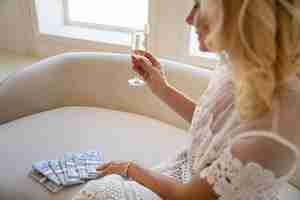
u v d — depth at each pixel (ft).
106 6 6.85
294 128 2.09
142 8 6.61
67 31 6.90
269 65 1.92
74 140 4.58
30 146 4.43
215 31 1.97
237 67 2.00
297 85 2.14
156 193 2.74
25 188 3.76
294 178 3.81
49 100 5.49
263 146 2.07
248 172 2.11
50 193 3.69
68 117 5.15
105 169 3.09
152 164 4.17
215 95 2.87
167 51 6.03
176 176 3.26
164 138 4.71
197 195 2.41
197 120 3.03
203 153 2.79
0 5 6.82
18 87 5.14
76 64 5.48
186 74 4.98
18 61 6.81
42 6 6.66
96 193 2.64
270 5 1.82
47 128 4.83
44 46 6.93
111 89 5.46
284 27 1.88
